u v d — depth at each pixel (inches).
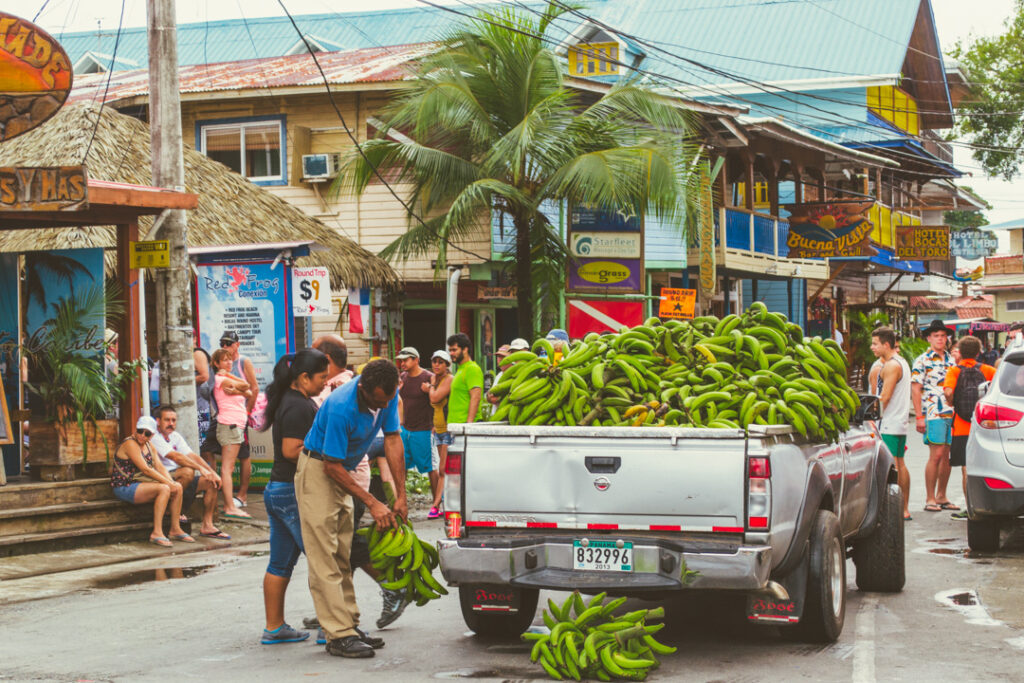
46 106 448.5
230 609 366.9
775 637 318.0
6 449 525.3
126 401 523.2
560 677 272.8
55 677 281.7
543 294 850.1
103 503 496.1
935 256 1665.8
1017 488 446.3
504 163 796.0
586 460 283.9
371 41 1638.8
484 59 808.9
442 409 581.6
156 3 537.0
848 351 1750.7
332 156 972.6
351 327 860.6
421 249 837.2
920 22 1784.0
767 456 272.8
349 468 307.1
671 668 282.2
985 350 2146.9
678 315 961.5
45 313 526.6
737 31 1770.4
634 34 1793.8
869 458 376.8
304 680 275.6
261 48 1673.2
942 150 2158.0
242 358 588.1
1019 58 2266.2
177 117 542.3
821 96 1684.3
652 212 941.8
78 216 506.3
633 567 278.4
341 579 306.8
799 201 1364.4
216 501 539.2
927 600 371.6
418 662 293.6
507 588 303.6
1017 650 301.0
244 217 794.2
